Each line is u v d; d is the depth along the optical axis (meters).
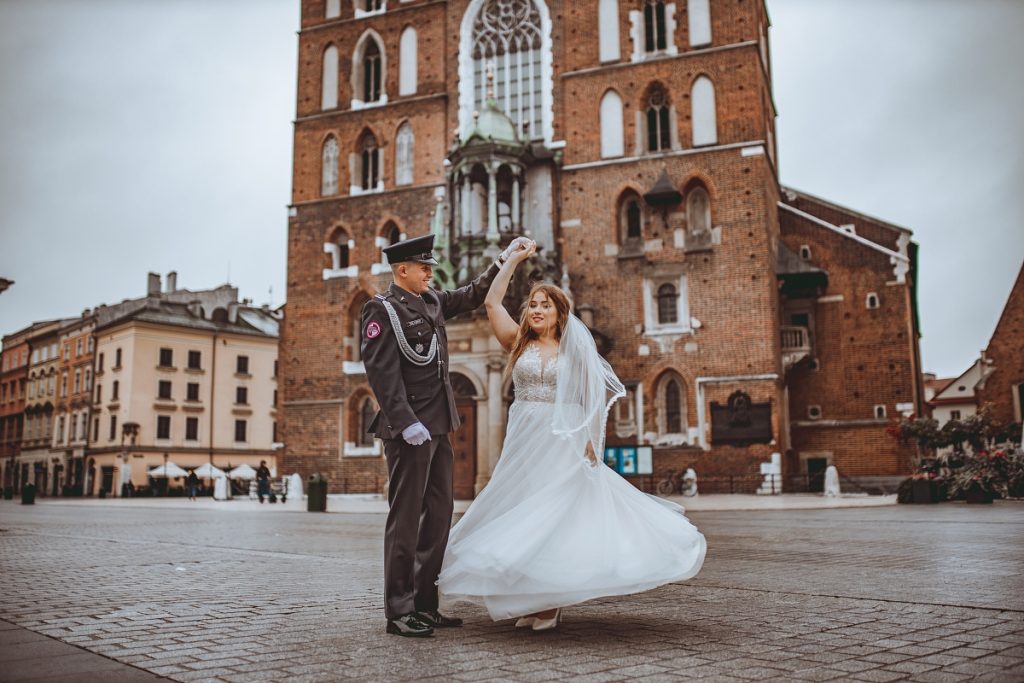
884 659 4.55
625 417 33.22
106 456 62.88
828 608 6.32
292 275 38.31
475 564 5.36
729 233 33.00
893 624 5.62
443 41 37.78
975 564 9.03
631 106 34.94
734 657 4.64
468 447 32.12
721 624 5.71
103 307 67.19
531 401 5.89
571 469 5.56
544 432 5.77
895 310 34.00
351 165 38.19
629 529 5.52
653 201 33.81
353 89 38.66
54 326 73.81
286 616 6.18
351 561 10.23
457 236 34.94
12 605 6.73
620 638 5.25
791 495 30.44
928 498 22.75
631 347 33.59
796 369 34.84
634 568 5.30
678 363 32.94
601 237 34.59
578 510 5.46
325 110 38.94
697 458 32.12
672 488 32.00
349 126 38.50
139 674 4.36
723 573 8.59
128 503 37.44
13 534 15.38
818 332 34.84
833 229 35.06
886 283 34.25
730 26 34.06
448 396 6.07
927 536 12.65
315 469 36.66
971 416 27.28
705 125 33.91
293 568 9.48
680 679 4.14
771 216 34.41
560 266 34.88
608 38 35.66
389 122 37.91
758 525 15.80
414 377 5.93
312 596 7.24
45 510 28.67
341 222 37.91
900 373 33.56
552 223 34.94
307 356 37.50
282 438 37.41
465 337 31.59
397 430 5.56
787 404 34.50
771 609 6.32
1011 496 24.05
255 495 39.84
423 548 5.83
